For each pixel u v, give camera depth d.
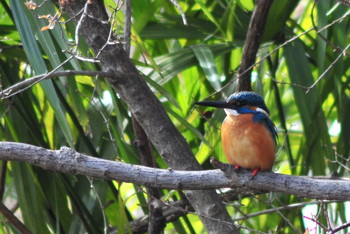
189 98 11.65
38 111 11.65
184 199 10.59
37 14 8.96
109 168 7.74
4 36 11.48
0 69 10.95
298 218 11.46
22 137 10.78
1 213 10.02
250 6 12.47
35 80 8.12
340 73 10.64
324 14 10.77
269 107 12.27
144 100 9.43
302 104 10.70
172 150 9.41
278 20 11.25
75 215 10.76
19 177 10.56
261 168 8.62
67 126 8.62
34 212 10.48
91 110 10.92
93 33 9.30
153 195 9.78
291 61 10.98
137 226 10.95
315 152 10.64
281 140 12.55
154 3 10.99
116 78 9.33
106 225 9.65
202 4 10.36
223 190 11.42
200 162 10.59
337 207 10.59
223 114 10.73
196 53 11.10
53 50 8.88
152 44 12.12
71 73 8.49
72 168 7.75
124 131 11.13
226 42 11.47
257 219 11.56
